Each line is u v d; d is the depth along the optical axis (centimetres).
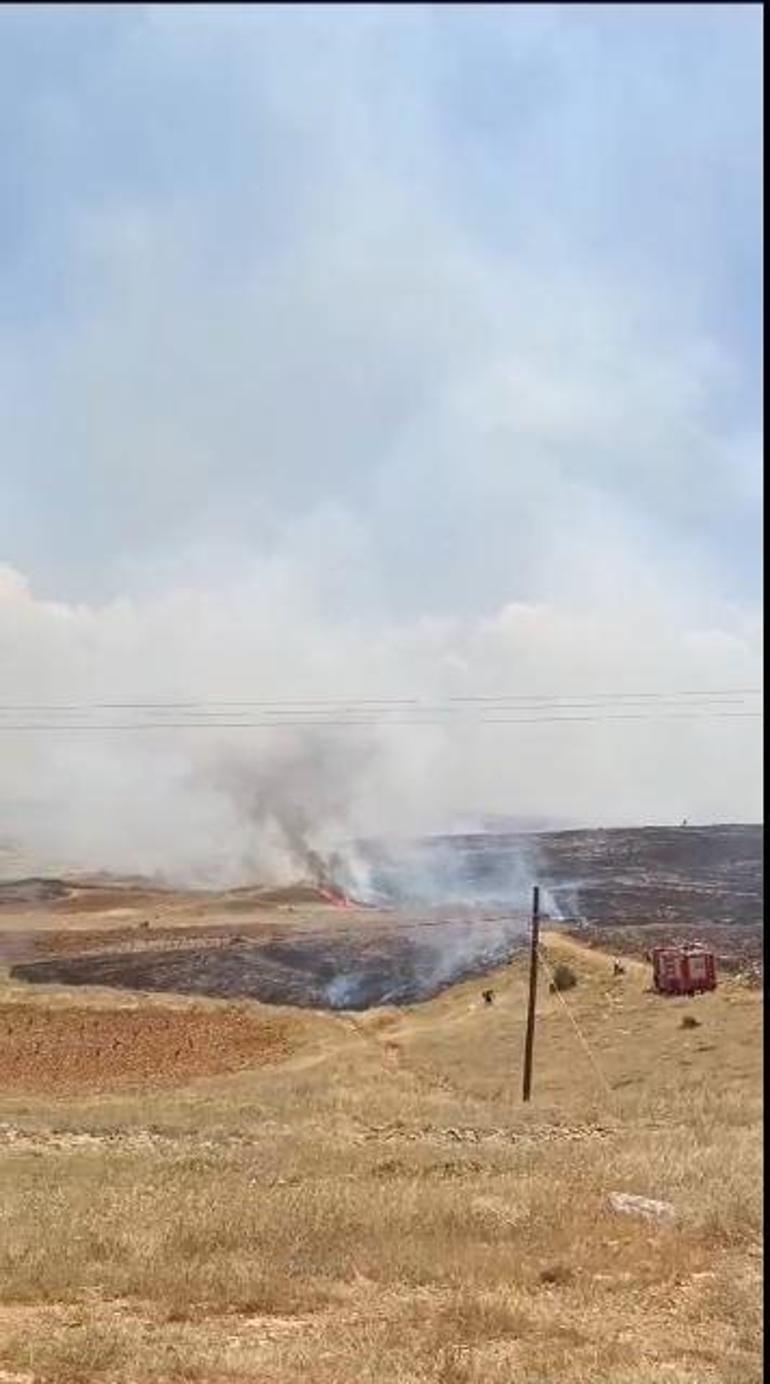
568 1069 3806
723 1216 1453
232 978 5891
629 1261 1294
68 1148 2294
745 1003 4272
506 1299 1120
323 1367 918
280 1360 930
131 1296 1140
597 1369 927
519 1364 937
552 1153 2116
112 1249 1278
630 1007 4612
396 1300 1141
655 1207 1544
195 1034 4762
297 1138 2425
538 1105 3142
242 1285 1148
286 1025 4897
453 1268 1240
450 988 5584
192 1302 1115
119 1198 1616
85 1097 3566
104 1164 2038
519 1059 4047
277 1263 1240
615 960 5509
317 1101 3078
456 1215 1455
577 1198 1595
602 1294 1177
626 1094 3222
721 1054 3638
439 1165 1975
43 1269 1187
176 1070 4153
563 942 6097
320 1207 1480
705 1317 1097
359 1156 2100
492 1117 2783
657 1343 1016
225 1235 1334
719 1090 3114
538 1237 1384
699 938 6069
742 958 5309
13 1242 1298
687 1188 1691
